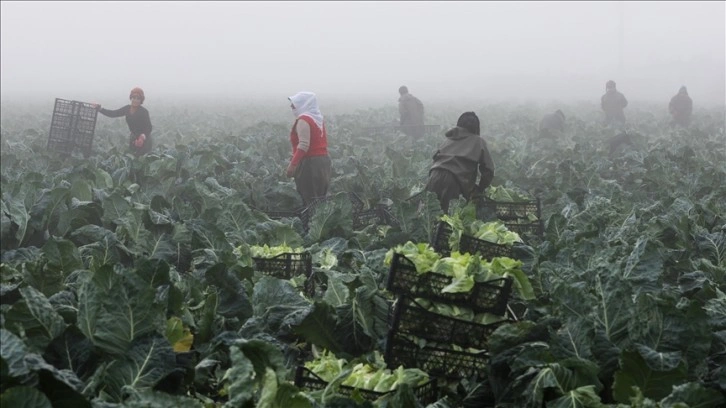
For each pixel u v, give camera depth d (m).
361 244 10.07
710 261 8.91
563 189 13.70
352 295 6.71
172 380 5.63
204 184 12.11
